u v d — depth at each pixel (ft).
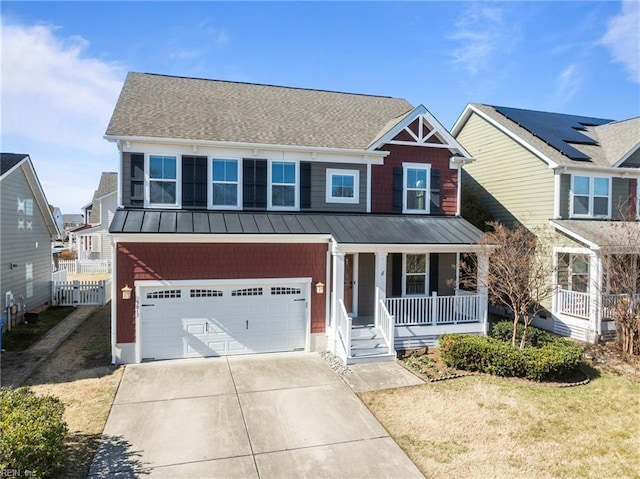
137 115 46.75
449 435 25.73
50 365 37.99
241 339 42.04
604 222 56.80
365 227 46.01
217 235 39.63
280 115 54.95
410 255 51.62
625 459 23.27
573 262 55.88
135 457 22.80
